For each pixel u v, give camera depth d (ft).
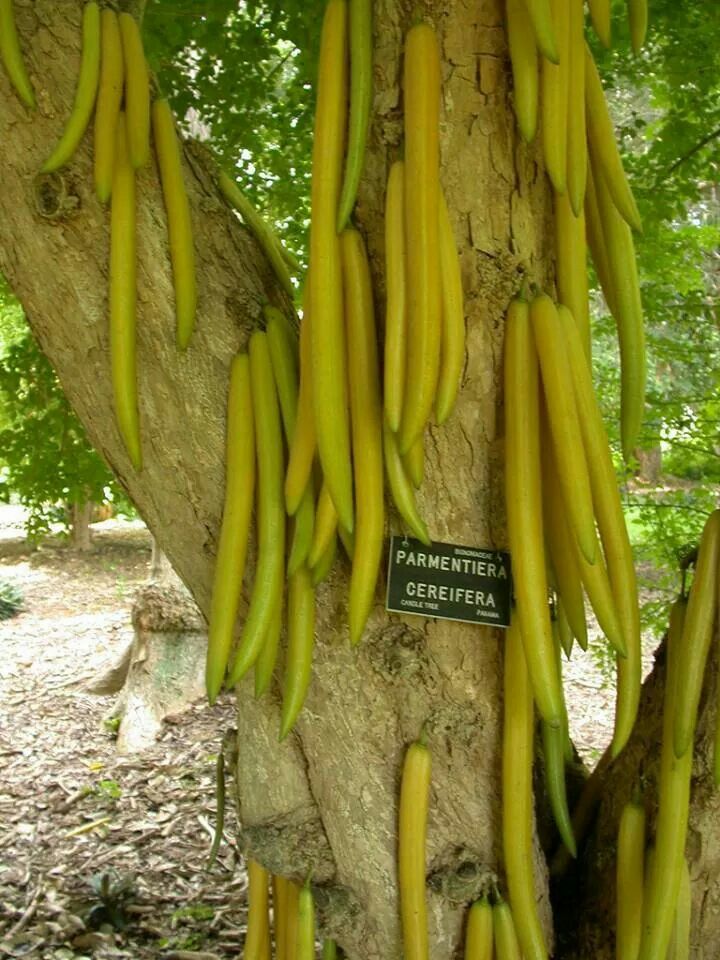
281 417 5.49
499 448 5.50
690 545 12.71
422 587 5.50
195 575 5.93
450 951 6.09
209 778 17.56
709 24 10.93
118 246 5.22
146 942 12.26
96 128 5.18
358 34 4.98
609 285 5.76
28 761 18.48
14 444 12.61
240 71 12.01
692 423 13.39
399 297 4.80
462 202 5.23
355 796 5.92
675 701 5.55
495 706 5.84
